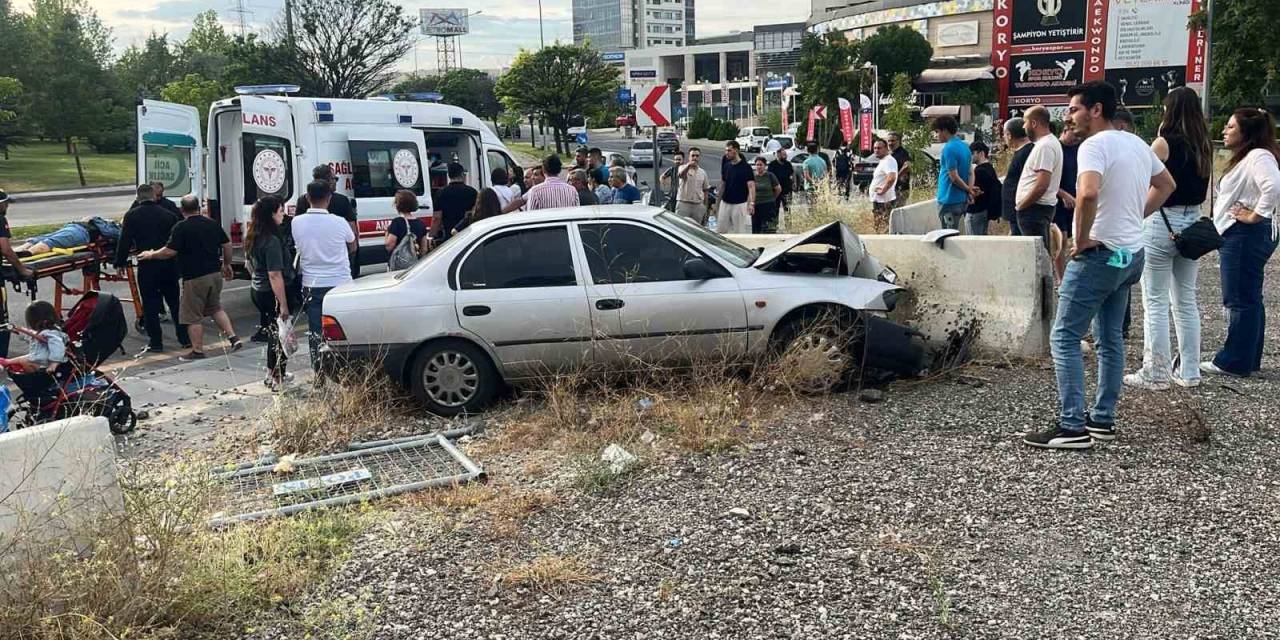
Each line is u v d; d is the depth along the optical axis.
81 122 53.22
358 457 5.99
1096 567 3.95
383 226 12.84
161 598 3.68
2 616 3.40
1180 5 36.22
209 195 12.86
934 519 4.46
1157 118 29.16
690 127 76.19
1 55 51.78
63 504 3.60
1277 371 6.59
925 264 7.89
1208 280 10.99
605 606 3.81
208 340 10.59
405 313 6.83
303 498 5.16
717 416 6.04
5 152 51.31
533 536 4.52
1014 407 6.05
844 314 6.77
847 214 14.57
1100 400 5.30
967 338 7.27
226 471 5.50
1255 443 5.20
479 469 5.44
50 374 6.71
